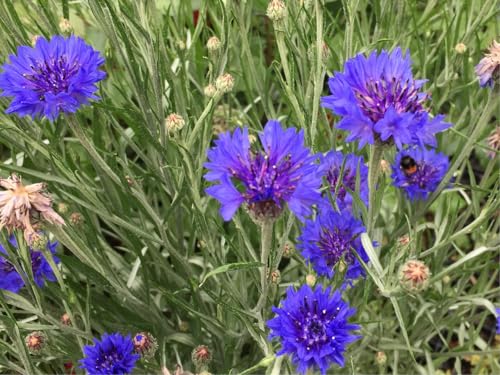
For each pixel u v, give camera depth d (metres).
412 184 0.22
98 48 0.30
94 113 0.21
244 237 0.18
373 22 0.35
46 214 0.16
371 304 0.28
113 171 0.20
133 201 0.22
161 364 0.23
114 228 0.24
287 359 0.17
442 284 0.27
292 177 0.14
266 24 0.34
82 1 0.21
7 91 0.16
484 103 0.22
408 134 0.13
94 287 0.25
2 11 0.20
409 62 0.15
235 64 0.32
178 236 0.24
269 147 0.14
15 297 0.19
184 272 0.25
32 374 0.19
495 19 0.27
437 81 0.27
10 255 0.18
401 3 0.25
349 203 0.21
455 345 0.30
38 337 0.20
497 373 0.25
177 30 0.27
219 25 0.27
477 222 0.19
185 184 0.20
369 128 0.14
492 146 0.22
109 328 0.23
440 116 0.15
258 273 0.20
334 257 0.19
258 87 0.24
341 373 0.24
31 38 0.24
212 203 0.26
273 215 0.14
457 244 0.32
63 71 0.17
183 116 0.23
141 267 0.24
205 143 0.20
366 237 0.17
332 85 0.14
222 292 0.24
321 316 0.15
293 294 0.16
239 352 0.24
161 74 0.21
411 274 0.15
